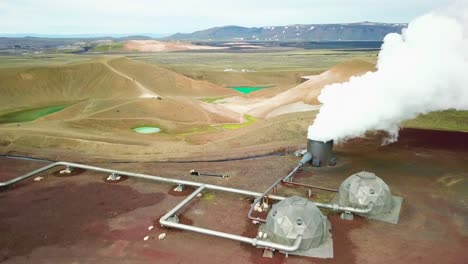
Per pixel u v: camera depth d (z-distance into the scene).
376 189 17.84
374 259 14.61
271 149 29.27
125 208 19.30
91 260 14.80
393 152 27.30
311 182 22.17
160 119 61.97
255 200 18.72
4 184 21.62
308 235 14.96
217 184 22.44
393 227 16.95
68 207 19.47
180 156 28.59
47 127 51.59
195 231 16.16
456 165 24.34
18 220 18.06
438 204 19.08
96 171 24.81
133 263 14.59
